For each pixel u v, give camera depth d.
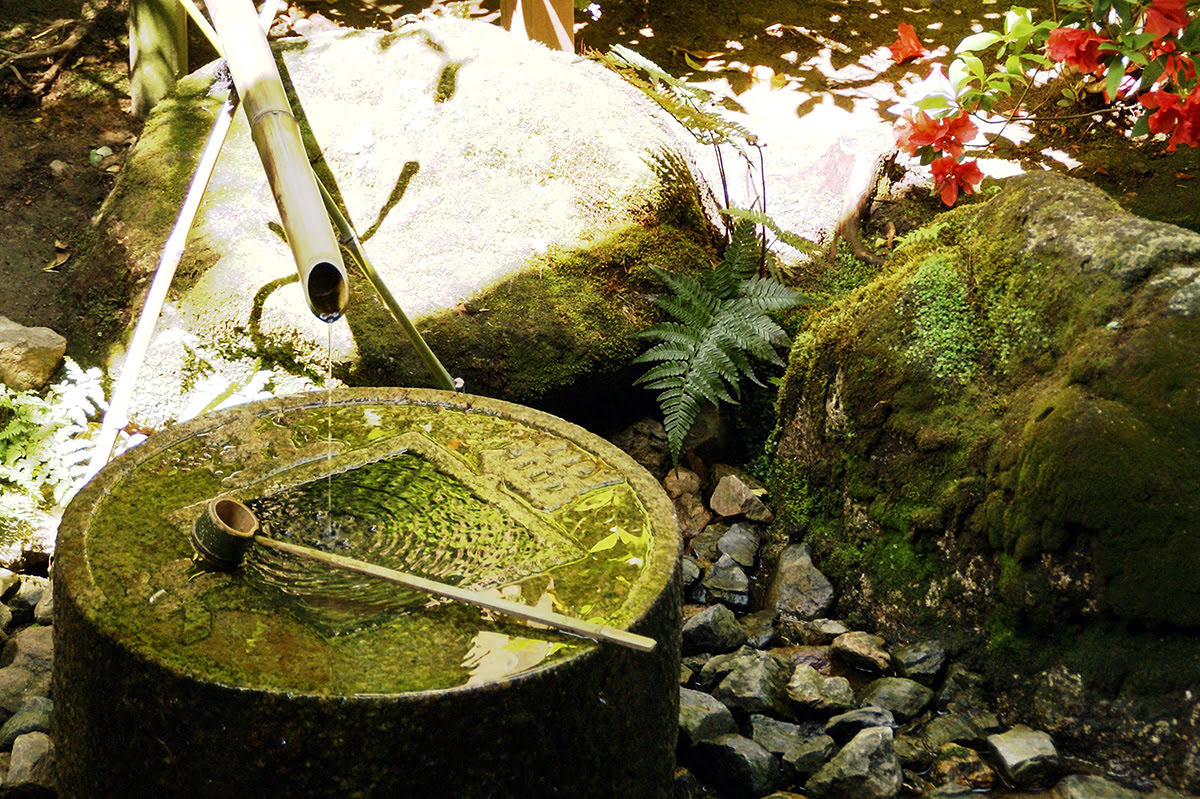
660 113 4.28
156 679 1.80
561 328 3.52
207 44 5.34
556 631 1.93
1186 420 2.53
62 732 2.05
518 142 3.93
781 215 4.36
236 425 2.56
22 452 3.28
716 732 2.68
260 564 2.11
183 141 3.90
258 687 1.75
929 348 3.07
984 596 2.85
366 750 1.76
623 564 2.15
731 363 3.50
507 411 2.69
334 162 3.92
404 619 1.96
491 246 3.66
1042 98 5.13
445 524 2.28
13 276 3.98
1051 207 3.00
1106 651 2.60
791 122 4.94
